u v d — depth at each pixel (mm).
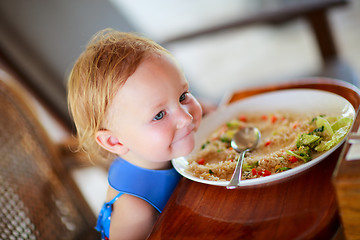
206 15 3686
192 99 796
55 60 1865
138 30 2418
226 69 3402
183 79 742
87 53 771
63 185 1224
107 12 2246
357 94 835
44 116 1586
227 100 1059
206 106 1177
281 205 598
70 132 1519
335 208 552
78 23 2029
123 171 846
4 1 1723
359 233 497
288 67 3012
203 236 598
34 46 1800
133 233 782
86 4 2121
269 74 3008
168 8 3723
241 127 904
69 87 785
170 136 725
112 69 703
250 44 3771
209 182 691
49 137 1208
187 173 750
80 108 763
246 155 780
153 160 774
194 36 2268
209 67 3551
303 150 695
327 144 673
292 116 863
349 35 3053
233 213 620
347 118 711
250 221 591
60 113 1876
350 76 2057
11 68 1731
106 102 717
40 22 1847
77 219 1227
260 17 2189
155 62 709
